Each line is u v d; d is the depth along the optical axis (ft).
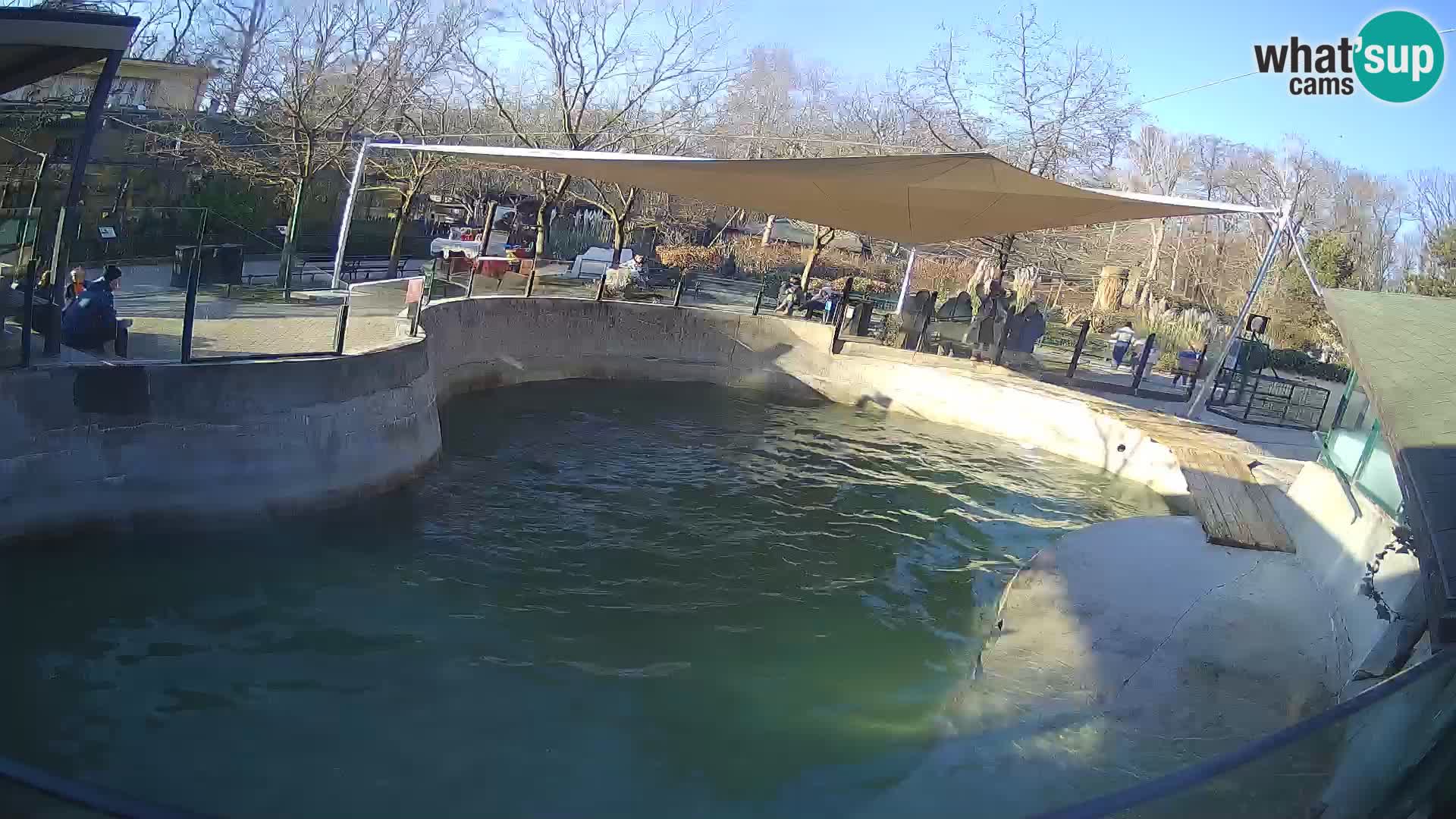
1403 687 11.70
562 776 21.93
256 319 35.47
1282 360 86.22
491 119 93.30
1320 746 14.06
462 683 25.73
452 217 111.75
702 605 32.63
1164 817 14.97
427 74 75.10
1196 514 39.70
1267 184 153.38
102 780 19.89
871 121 112.88
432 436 43.27
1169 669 25.12
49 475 29.07
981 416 64.13
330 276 62.13
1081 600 29.94
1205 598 30.27
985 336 69.82
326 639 27.22
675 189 55.88
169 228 54.49
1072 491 52.31
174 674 24.35
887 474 52.11
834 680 27.78
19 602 26.27
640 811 20.75
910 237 65.41
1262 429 60.70
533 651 27.96
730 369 69.72
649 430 55.57
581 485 43.88
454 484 41.70
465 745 22.85
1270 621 28.48
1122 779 20.27
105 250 48.65
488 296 59.62
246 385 33.40
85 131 29.30
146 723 22.13
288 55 70.03
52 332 29.84
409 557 33.58
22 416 28.43
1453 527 15.44
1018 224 55.88
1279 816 14.02
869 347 71.05
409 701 24.54
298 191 62.39
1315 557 32.91
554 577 33.53
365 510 37.01
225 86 73.92
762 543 39.45
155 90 69.97
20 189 44.19
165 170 63.82
